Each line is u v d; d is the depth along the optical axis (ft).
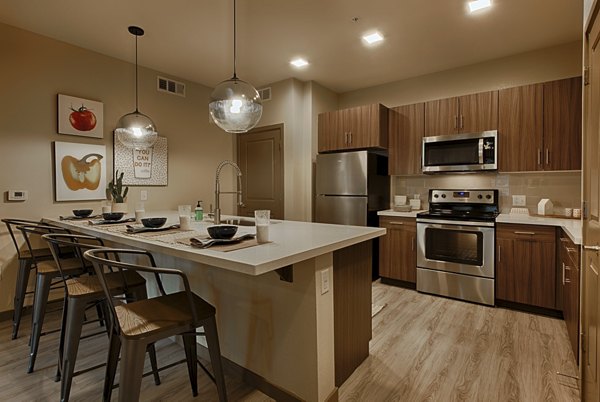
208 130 15.23
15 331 8.22
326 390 5.47
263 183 15.21
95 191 11.30
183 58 12.00
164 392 5.98
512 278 9.89
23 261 8.36
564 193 10.75
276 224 8.09
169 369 6.72
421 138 12.47
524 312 9.71
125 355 4.08
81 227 7.70
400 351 7.40
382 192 13.80
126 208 10.90
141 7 8.66
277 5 8.58
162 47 11.05
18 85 9.70
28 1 8.35
